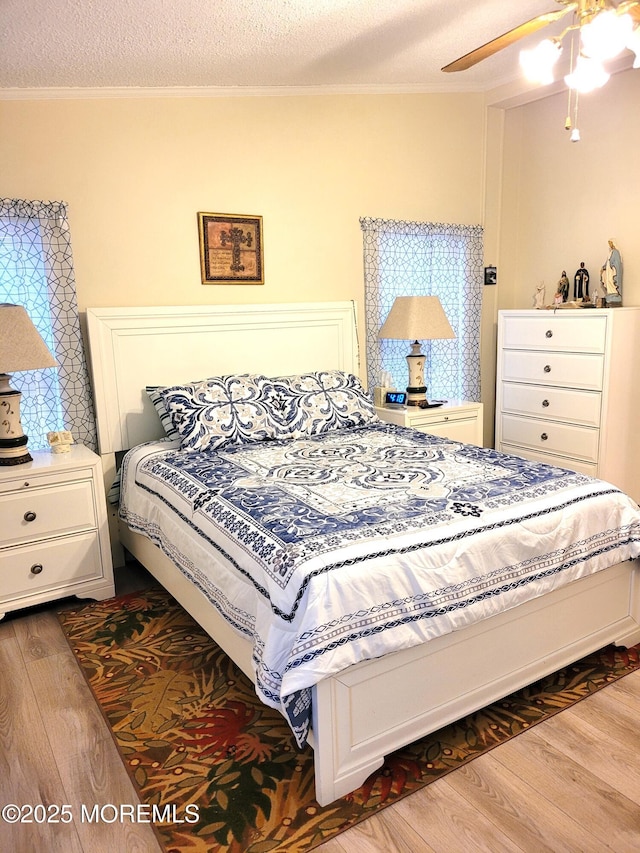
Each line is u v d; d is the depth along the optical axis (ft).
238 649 6.64
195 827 5.34
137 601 9.64
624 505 7.43
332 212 12.48
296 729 5.31
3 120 9.42
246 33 8.82
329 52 10.09
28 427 10.11
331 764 5.48
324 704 5.32
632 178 12.29
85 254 10.28
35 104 9.61
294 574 5.49
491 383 15.20
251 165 11.53
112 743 6.41
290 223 12.07
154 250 10.85
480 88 13.47
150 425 10.87
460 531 6.23
